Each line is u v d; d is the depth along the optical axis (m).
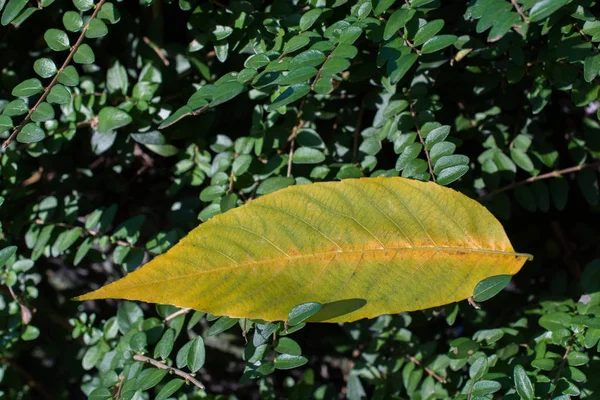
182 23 0.51
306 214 0.41
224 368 0.56
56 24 0.50
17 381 0.54
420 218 0.41
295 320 0.40
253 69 0.42
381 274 0.41
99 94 0.49
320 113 0.48
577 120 0.51
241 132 0.51
